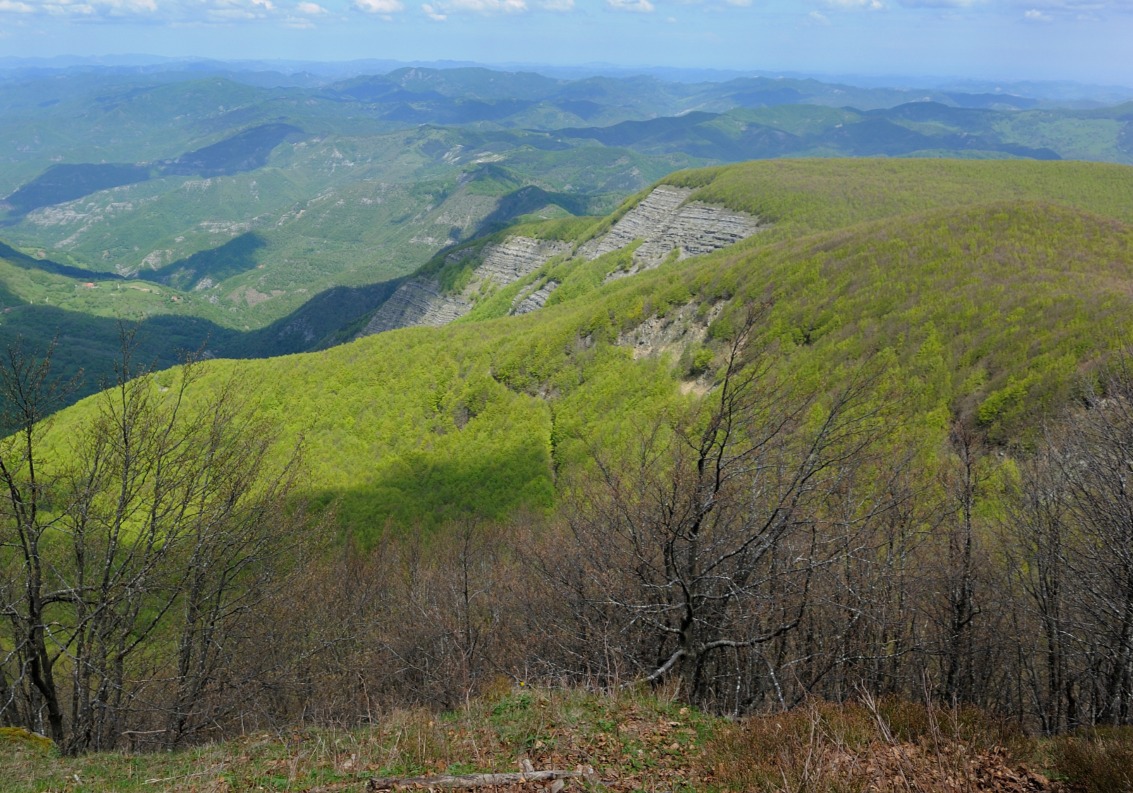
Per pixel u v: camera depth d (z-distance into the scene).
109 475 18.02
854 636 16.12
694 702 13.56
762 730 10.37
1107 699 16.28
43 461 17.08
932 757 9.49
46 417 16.48
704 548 13.80
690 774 9.72
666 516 13.84
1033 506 18.19
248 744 13.27
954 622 17.41
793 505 13.09
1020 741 10.43
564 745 10.57
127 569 17.92
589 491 18.69
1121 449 14.79
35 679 15.93
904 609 17.44
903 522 17.19
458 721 12.27
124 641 18.03
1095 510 15.12
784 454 14.72
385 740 11.55
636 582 16.39
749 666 16.25
